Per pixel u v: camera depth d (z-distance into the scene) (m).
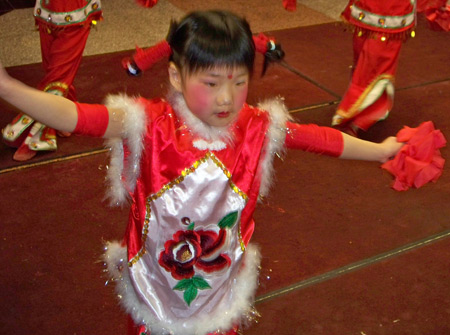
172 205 1.46
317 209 2.72
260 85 3.82
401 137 1.69
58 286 2.21
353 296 2.24
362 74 3.22
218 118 1.39
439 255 2.48
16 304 2.12
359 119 3.28
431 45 4.59
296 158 3.08
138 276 1.55
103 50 4.20
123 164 1.51
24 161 2.94
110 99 1.44
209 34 1.31
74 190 2.75
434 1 3.28
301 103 3.65
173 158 1.44
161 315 1.54
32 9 4.90
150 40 4.43
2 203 2.63
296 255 2.43
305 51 4.38
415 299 2.24
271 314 2.13
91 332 2.03
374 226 2.63
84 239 2.45
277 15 5.02
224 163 1.46
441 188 2.92
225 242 1.51
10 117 3.31
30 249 2.38
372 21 3.08
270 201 2.74
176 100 1.46
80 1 2.86
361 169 3.03
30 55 4.10
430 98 3.80
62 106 1.33
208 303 1.55
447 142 3.31
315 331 2.08
